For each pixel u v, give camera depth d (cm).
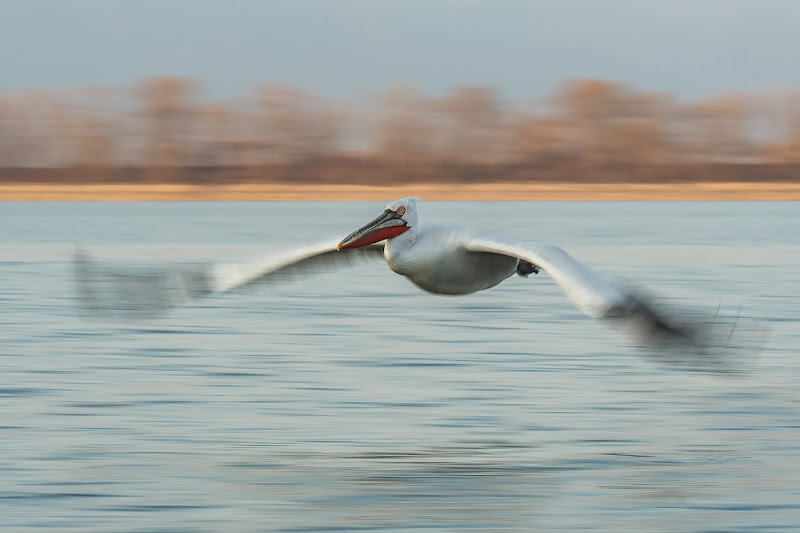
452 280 1099
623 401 1548
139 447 1317
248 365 1791
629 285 885
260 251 3891
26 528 1070
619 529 1086
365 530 1074
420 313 2456
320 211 7900
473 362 1822
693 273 3256
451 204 9138
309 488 1179
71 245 4316
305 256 1092
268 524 1087
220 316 2392
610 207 8631
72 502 1138
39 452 1295
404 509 1133
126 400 1538
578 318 2356
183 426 1404
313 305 2608
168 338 2069
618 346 1981
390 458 1280
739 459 1282
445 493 1175
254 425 1412
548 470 1241
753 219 6556
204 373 1723
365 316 2403
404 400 1546
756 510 1134
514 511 1112
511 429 1395
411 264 1084
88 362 1811
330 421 1430
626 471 1241
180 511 1117
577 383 1659
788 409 1507
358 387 1623
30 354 1878
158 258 3644
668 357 823
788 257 3797
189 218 6725
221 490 1176
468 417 1454
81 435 1366
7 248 4222
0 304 2548
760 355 1888
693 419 1446
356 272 3603
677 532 1068
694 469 1239
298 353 1903
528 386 1634
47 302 2584
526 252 968
